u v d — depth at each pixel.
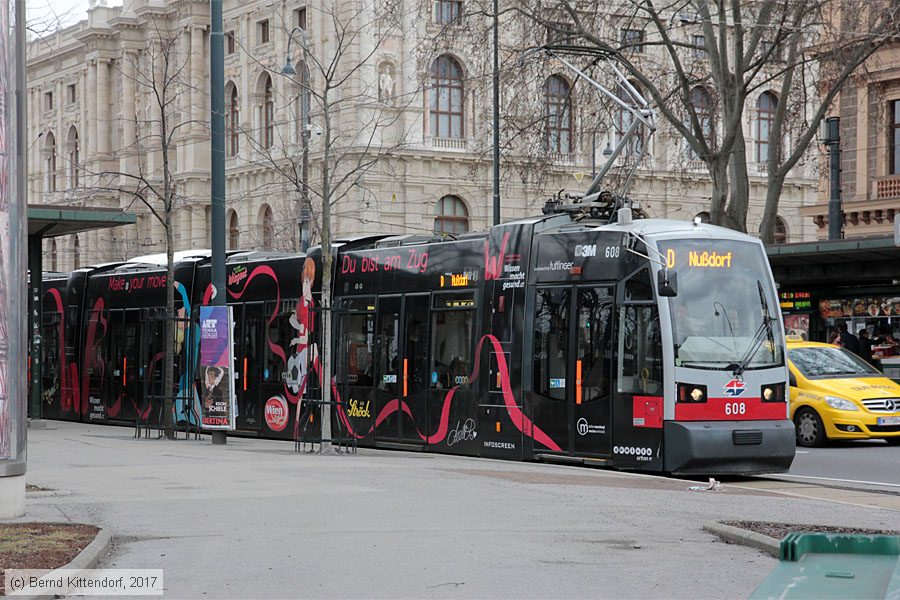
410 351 31.09
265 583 13.11
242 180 92.31
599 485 22.00
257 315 36.62
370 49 79.62
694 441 24.19
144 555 14.74
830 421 32.53
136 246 96.94
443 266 30.34
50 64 117.00
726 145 46.94
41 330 41.56
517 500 19.77
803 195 96.56
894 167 58.59
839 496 21.66
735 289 25.53
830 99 46.06
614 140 84.69
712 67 48.50
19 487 17.48
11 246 17.23
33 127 120.06
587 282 26.39
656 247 25.22
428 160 83.06
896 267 38.72
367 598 12.41
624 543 15.73
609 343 25.73
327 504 19.17
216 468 24.78
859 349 40.41
